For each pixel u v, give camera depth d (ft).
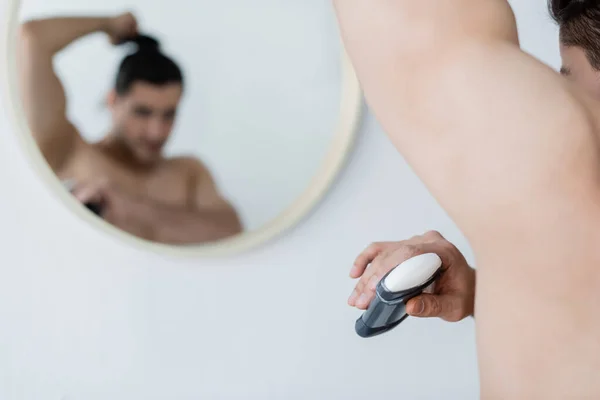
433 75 1.23
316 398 4.54
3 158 4.02
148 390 4.35
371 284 2.15
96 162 3.92
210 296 4.37
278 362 4.48
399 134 1.31
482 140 1.19
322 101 4.14
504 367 1.25
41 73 3.80
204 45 3.98
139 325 4.30
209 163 4.04
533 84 1.21
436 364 4.68
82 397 4.27
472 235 1.27
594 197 1.18
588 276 1.19
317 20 4.09
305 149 4.15
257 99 4.07
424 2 1.25
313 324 4.50
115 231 3.97
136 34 3.89
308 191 4.17
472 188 1.22
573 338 1.19
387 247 2.40
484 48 1.23
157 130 3.95
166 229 4.03
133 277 4.27
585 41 1.60
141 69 3.90
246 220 4.12
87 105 3.87
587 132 1.20
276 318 4.45
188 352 4.38
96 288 4.23
